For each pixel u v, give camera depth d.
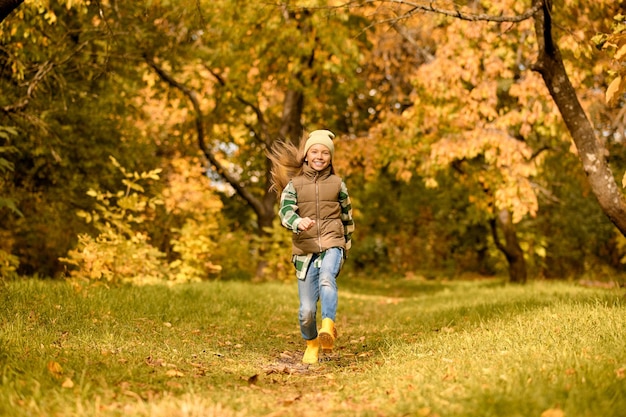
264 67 15.52
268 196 17.28
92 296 7.46
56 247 15.02
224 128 17.89
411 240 28.19
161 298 8.42
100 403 3.29
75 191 14.24
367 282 23.62
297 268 5.48
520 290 12.52
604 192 7.45
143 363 4.50
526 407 2.98
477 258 27.12
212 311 8.20
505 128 13.85
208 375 4.41
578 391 3.15
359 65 17.84
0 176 11.88
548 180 19.66
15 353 4.22
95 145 13.85
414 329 7.55
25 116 10.05
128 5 13.19
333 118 18.97
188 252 13.38
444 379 3.82
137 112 16.31
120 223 9.88
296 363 5.62
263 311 9.15
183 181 17.45
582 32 10.50
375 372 4.52
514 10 12.20
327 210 5.46
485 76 13.56
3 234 13.72
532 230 21.25
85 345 4.99
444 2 7.46
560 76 7.56
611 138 14.17
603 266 20.77
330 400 3.63
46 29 11.27
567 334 5.00
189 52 15.47
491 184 15.25
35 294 7.04
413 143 14.77
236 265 17.77
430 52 16.97
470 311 8.45
